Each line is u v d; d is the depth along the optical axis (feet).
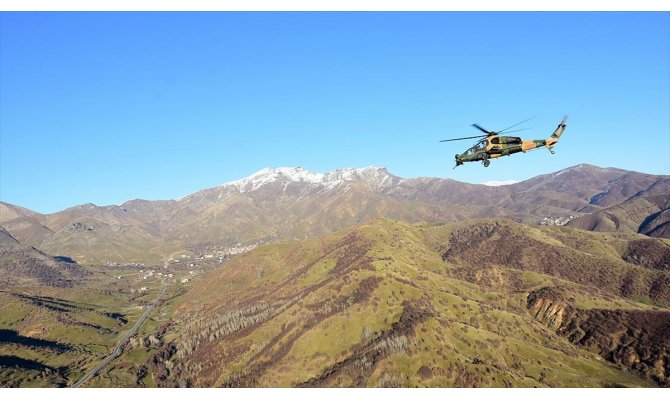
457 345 644.27
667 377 613.11
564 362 642.63
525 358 634.84
